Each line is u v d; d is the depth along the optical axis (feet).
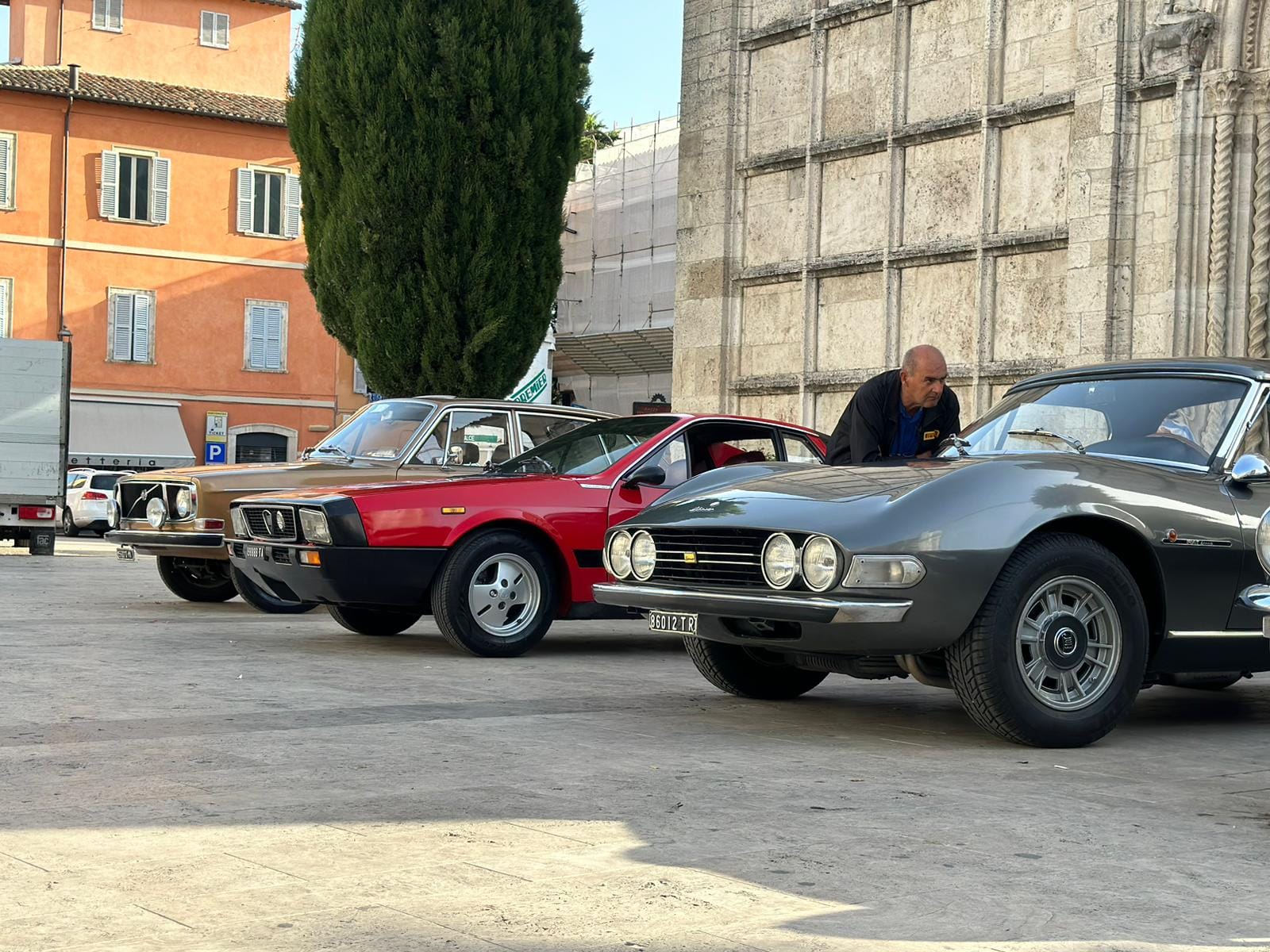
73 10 143.13
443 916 11.36
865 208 56.39
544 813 14.94
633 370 132.46
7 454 76.64
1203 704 24.80
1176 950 10.91
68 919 11.17
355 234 60.54
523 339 61.87
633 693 24.22
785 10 59.67
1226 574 20.36
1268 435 21.29
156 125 137.59
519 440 37.17
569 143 62.90
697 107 62.90
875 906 11.82
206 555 38.42
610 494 30.19
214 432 139.74
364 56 59.67
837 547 18.84
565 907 11.64
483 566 29.07
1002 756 18.83
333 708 21.81
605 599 21.58
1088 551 19.36
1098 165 46.75
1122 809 15.71
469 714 21.45
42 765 17.08
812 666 21.54
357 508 28.40
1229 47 43.86
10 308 132.98
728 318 61.52
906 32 54.80
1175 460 21.16
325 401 144.15
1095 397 22.74
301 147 63.41
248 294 141.08
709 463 31.27
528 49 60.70
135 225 136.98
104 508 116.16
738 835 14.17
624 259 128.98
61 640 30.73
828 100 58.03
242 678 25.08
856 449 23.97
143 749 18.17
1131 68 46.47
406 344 60.23
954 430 24.77
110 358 135.95
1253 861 13.62
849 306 56.75
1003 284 50.88
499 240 60.75
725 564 20.16
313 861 12.96
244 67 149.38
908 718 22.08
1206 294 44.39
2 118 132.57
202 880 12.30
